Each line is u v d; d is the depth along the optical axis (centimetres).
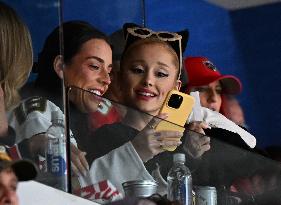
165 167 1230
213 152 1309
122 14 1456
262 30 1753
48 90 1114
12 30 1099
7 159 1030
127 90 1346
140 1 1527
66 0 1344
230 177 1338
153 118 1217
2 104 1072
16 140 1066
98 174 1141
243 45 1736
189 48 1652
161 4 1595
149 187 1200
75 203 1101
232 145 1345
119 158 1170
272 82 1736
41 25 1131
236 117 1625
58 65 1130
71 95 1134
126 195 1171
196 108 1477
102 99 1161
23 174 1019
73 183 1108
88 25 1299
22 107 1086
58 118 1112
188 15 1655
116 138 1171
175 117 1358
